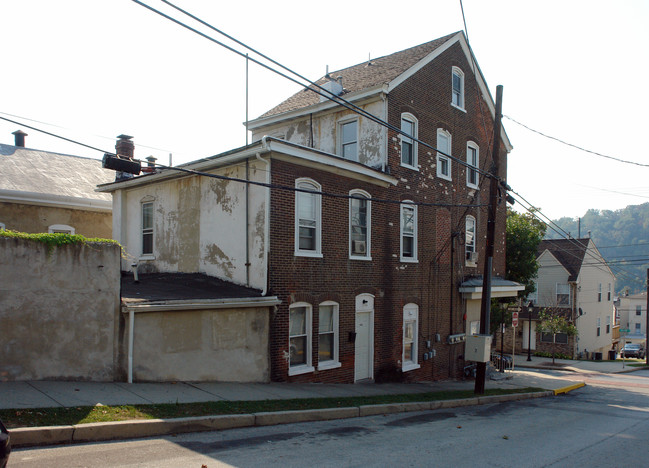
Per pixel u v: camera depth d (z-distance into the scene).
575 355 39.03
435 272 19.80
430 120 19.62
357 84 18.88
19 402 8.16
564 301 40.19
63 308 10.05
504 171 25.42
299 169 14.15
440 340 19.98
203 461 6.76
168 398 9.76
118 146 20.39
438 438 9.39
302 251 14.23
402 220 18.17
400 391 15.44
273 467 6.73
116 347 10.65
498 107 16.19
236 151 13.77
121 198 19.00
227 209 14.70
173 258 16.67
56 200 19.66
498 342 42.31
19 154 22.14
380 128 17.38
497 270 24.72
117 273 10.73
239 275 14.17
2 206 18.77
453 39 20.88
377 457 7.63
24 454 6.53
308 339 14.41
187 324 11.75
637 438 10.43
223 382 12.30
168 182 17.09
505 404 15.38
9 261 9.52
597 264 44.19
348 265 15.72
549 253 41.09
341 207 15.50
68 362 10.07
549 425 11.61
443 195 20.36
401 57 20.66
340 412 10.99
